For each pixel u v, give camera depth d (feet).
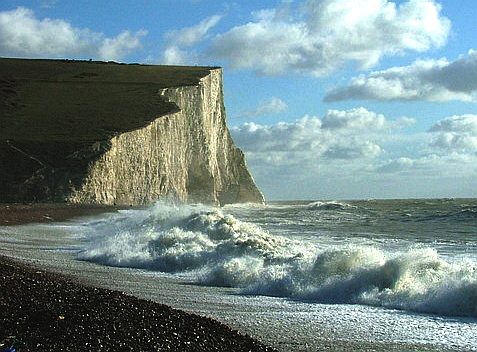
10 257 67.05
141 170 251.80
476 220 123.13
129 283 51.34
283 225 128.88
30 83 329.11
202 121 305.32
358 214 166.81
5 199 214.07
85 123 263.29
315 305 42.34
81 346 27.48
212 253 62.03
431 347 31.55
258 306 42.09
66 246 81.76
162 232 78.64
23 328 29.58
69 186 220.84
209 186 297.12
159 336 29.60
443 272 46.16
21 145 234.79
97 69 373.81
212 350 28.45
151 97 298.15
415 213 156.87
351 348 31.30
